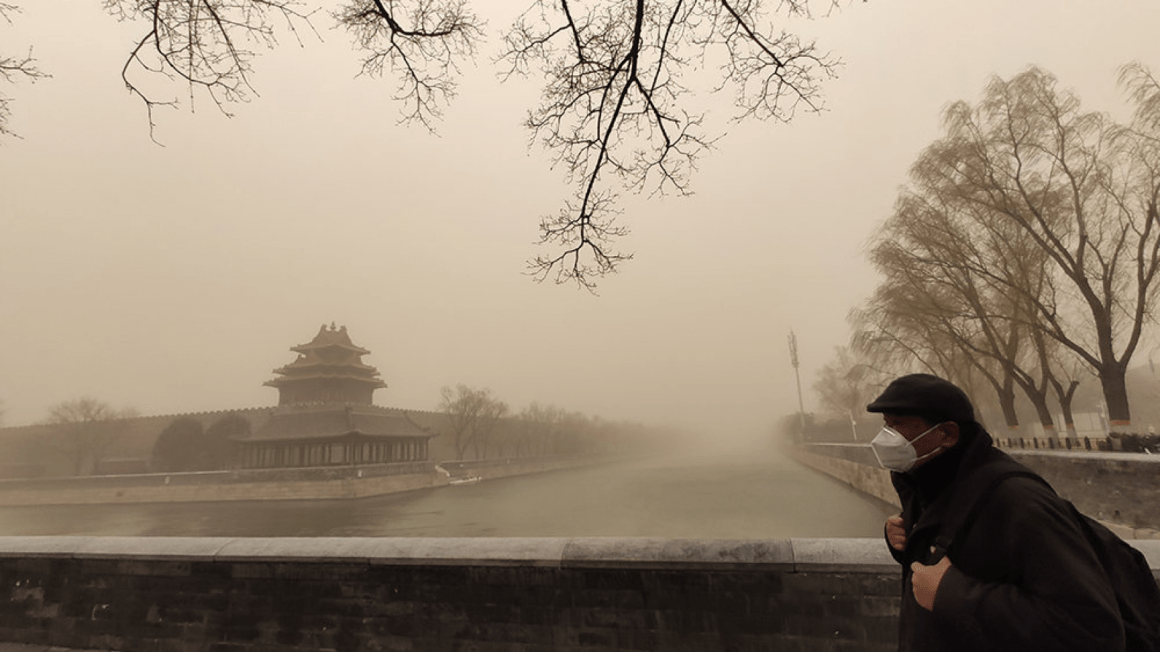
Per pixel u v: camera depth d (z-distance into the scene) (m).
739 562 3.23
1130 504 9.84
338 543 4.00
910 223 22.34
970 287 21.41
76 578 4.45
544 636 3.46
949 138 21.28
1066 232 19.64
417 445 67.56
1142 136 17.48
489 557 3.61
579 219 5.47
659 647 3.29
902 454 1.60
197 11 4.33
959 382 25.77
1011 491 1.39
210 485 51.59
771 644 3.16
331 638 3.80
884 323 25.61
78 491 55.22
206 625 4.06
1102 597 1.15
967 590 1.29
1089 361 18.27
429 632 3.65
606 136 5.00
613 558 3.40
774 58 4.73
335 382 71.62
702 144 5.12
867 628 3.04
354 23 4.64
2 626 4.50
